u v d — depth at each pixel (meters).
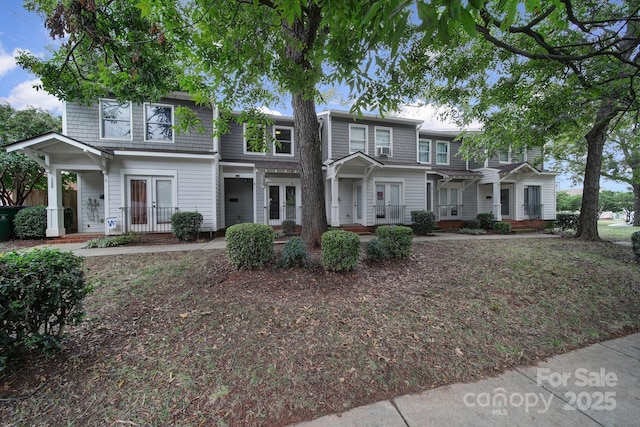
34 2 4.03
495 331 2.86
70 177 12.63
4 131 10.16
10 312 1.93
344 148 11.88
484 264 5.30
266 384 1.98
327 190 11.77
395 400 1.89
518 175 13.77
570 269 5.11
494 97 6.25
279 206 11.50
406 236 5.17
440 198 14.18
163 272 4.46
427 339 2.64
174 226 8.45
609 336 2.91
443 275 4.52
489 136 7.79
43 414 1.68
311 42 3.52
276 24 3.20
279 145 6.71
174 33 3.34
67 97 4.52
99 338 2.54
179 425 1.63
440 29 1.39
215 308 3.11
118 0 3.46
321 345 2.46
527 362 2.39
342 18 2.05
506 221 13.22
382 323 2.90
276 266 4.40
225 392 1.89
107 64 3.93
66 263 2.23
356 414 1.75
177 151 9.25
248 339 2.52
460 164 14.80
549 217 14.53
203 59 3.46
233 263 4.35
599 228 14.55
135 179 9.05
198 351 2.34
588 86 4.19
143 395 1.85
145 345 2.43
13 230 8.45
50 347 2.14
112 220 8.64
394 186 12.26
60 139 7.59
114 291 3.68
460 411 1.78
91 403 1.77
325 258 4.29
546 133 5.86
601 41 3.59
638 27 4.12
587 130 9.32
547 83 5.18
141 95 4.53
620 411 1.79
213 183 9.70
